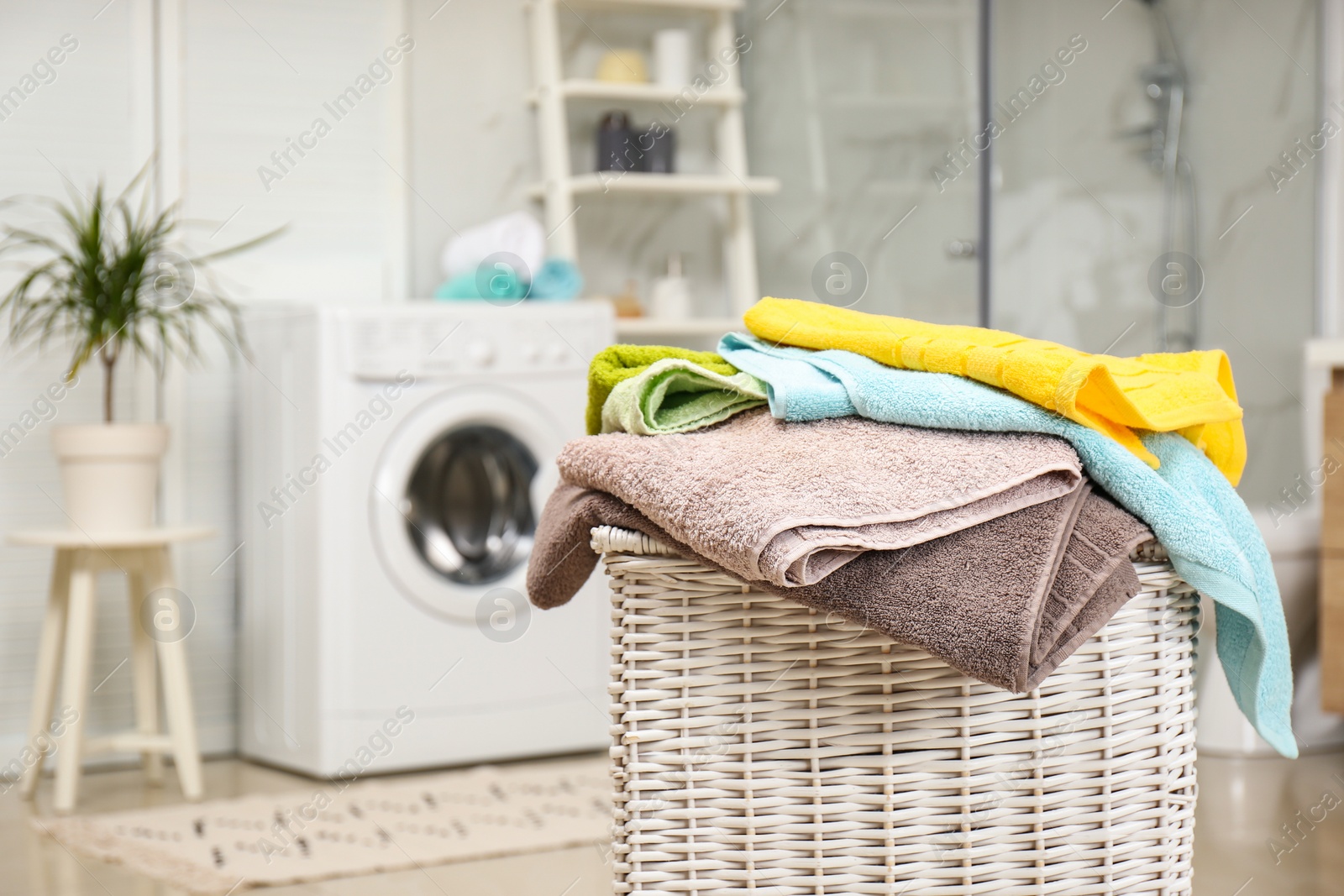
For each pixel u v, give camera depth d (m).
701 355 1.03
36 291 2.65
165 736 2.38
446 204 3.06
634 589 0.87
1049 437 0.88
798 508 0.80
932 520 0.82
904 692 0.85
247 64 2.85
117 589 2.72
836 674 0.84
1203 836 1.92
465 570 2.54
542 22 3.08
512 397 2.56
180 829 2.11
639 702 0.87
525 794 2.31
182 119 2.79
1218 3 3.09
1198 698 2.58
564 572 0.97
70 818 2.20
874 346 0.95
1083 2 2.96
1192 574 0.87
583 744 2.62
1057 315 2.93
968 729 0.85
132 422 2.74
